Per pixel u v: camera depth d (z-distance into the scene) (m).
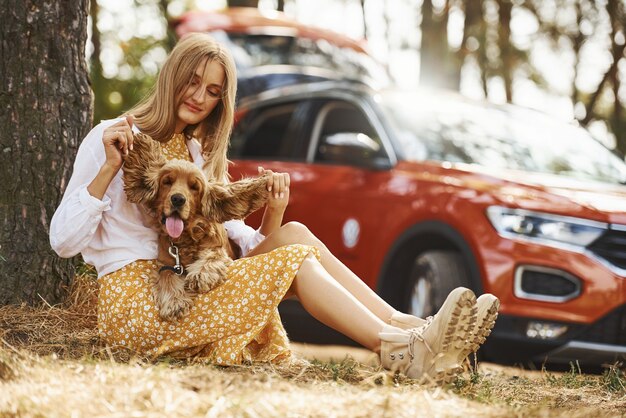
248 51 10.64
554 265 5.74
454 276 6.16
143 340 4.03
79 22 5.24
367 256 6.75
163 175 3.96
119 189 4.12
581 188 6.30
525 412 3.43
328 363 4.67
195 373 3.57
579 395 4.42
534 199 6.00
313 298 3.97
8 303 4.91
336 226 6.97
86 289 5.11
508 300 5.80
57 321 4.78
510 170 6.66
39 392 3.17
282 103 7.87
